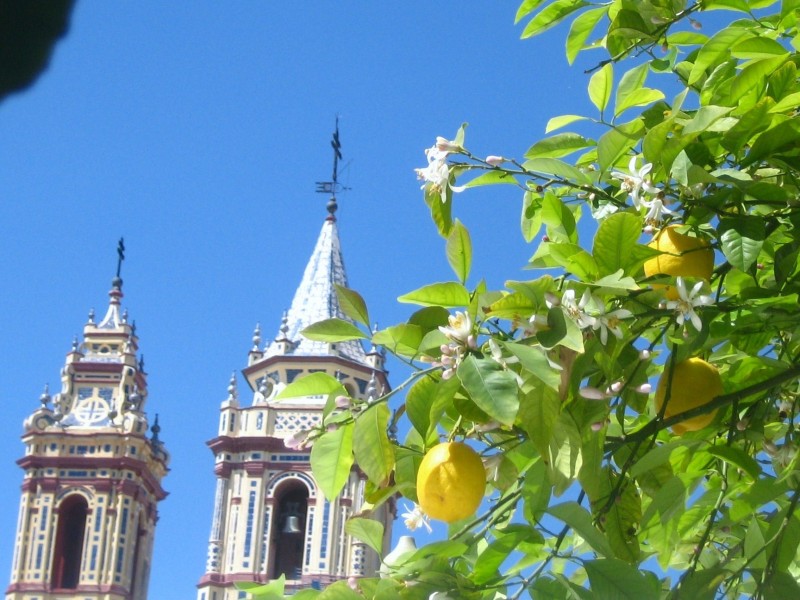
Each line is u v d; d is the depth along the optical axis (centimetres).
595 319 370
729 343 509
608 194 493
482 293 388
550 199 448
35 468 6353
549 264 470
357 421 393
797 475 399
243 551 6012
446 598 376
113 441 6381
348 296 397
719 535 532
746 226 413
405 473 415
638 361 412
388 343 395
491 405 341
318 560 5903
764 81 446
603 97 491
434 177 434
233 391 6325
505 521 431
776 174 454
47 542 6266
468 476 352
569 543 514
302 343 6350
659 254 398
